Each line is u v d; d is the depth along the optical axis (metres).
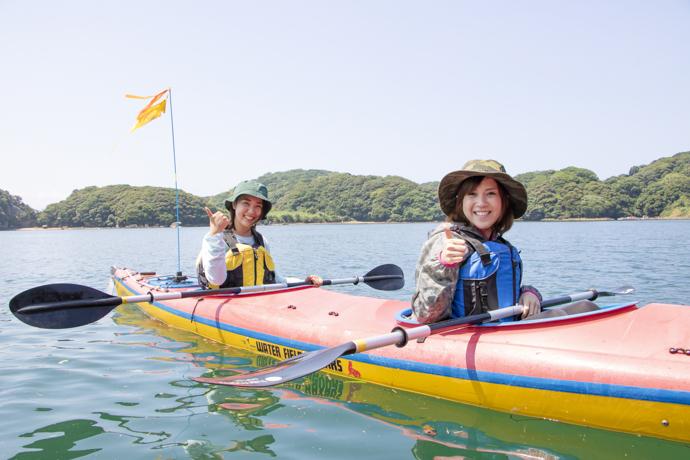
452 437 3.06
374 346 3.16
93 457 2.91
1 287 11.35
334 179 157.88
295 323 4.74
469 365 3.47
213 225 5.26
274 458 2.86
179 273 7.48
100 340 5.90
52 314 4.55
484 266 3.55
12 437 3.20
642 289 9.12
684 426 2.71
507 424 3.19
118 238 49.84
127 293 7.91
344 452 2.92
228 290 5.39
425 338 3.54
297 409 3.60
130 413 3.59
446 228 3.23
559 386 3.08
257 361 4.87
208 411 3.61
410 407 3.55
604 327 3.26
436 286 3.35
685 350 2.86
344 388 4.01
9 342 5.88
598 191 103.00
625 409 2.88
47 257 21.92
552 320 3.41
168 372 4.58
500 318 3.50
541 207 102.75
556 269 12.55
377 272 6.21
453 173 3.57
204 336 5.84
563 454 2.78
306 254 20.09
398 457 2.84
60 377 4.49
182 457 2.89
